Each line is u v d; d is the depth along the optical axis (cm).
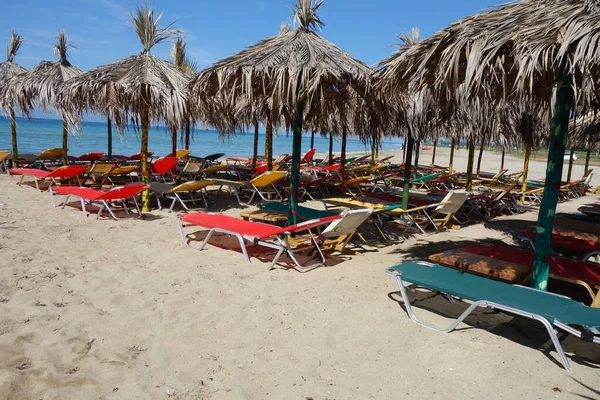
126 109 748
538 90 483
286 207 689
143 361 291
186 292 412
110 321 346
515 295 334
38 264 466
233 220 563
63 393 253
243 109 959
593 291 400
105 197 677
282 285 440
